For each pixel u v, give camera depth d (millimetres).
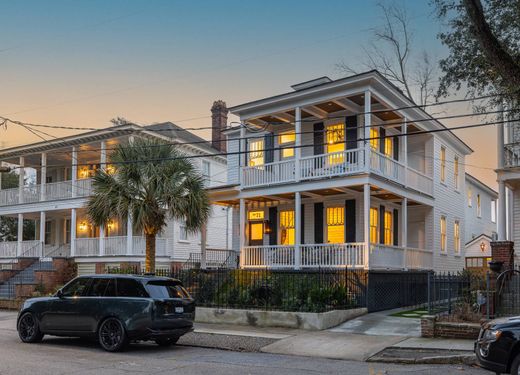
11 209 36875
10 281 31797
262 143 29609
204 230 27297
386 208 27578
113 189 20859
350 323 17953
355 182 22766
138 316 13555
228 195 26922
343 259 22891
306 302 18094
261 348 14586
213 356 13398
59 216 38312
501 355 9297
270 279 19562
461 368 11758
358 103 25344
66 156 37062
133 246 30844
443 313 16797
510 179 21047
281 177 25312
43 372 10906
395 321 18062
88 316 14195
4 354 13211
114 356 13141
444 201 30250
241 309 18641
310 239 27406
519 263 21547
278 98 24938
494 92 16250
